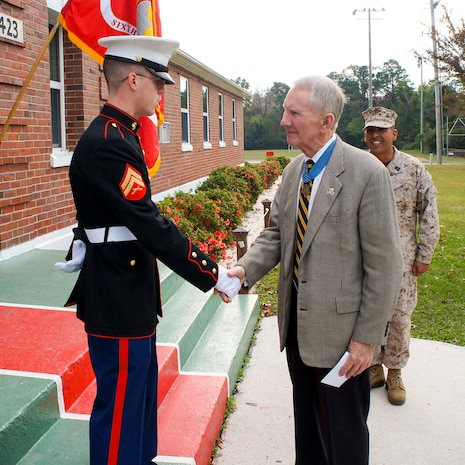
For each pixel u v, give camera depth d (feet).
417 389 13.51
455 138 183.11
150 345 7.76
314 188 8.13
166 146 39.52
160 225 7.12
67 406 9.41
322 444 9.18
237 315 16.57
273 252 9.32
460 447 11.12
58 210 20.15
